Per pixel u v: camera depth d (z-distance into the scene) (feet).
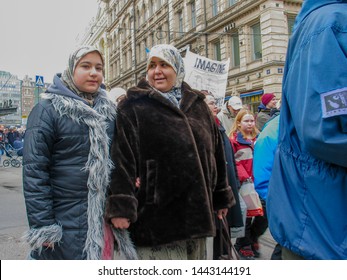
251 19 55.57
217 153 7.93
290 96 4.38
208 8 67.31
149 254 6.70
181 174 6.50
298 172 4.35
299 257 4.32
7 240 13.76
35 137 5.89
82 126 6.18
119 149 6.50
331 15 4.02
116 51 124.57
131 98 6.82
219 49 65.62
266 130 7.61
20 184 29.84
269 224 4.71
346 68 3.77
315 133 3.83
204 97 7.78
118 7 121.19
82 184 6.11
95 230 6.10
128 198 6.20
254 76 55.26
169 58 7.15
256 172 7.43
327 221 4.02
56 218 6.05
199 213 6.46
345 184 3.99
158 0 89.81
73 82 6.60
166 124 6.66
